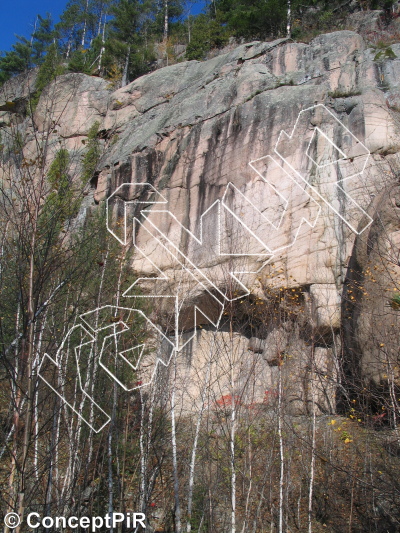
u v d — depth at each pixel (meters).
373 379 9.50
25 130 12.17
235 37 25.17
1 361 6.30
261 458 8.95
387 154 12.97
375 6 22.14
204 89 17.62
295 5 23.91
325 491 8.75
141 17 30.19
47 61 13.95
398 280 9.78
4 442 6.31
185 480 8.67
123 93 20.61
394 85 14.13
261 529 8.13
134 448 8.84
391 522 7.88
